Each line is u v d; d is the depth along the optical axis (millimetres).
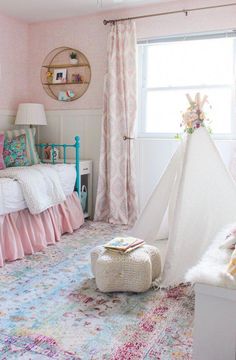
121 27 4254
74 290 2586
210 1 3926
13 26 4637
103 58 4500
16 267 3031
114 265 2467
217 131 4102
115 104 4328
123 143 4359
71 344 1925
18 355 1824
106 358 1809
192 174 2787
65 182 4035
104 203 4566
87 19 4531
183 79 4254
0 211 3084
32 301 2410
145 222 3230
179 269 2676
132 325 2119
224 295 1405
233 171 3834
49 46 4789
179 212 2744
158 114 4402
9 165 4043
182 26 4074
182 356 1828
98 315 2234
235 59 3914
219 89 4074
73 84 4723
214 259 1702
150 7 4188
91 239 3826
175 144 4234
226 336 1427
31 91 4934
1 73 4508
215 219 2783
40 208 3400
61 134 4840
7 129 4656
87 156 4727
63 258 3254
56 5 4137
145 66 4398
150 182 4402
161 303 2395
